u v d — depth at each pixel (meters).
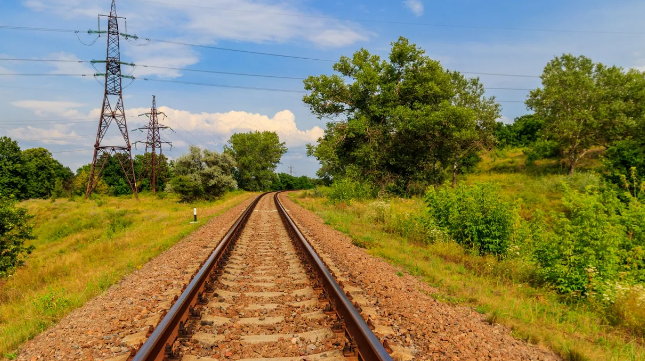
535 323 5.81
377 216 20.06
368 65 39.00
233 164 51.88
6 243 13.74
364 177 38.25
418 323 5.29
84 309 6.29
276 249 11.42
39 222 33.97
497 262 10.57
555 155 44.81
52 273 11.10
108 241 16.34
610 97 38.84
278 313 5.61
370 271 8.48
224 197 53.22
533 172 41.69
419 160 39.22
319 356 4.11
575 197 9.84
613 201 13.30
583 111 36.09
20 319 6.04
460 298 6.80
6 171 60.19
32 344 4.92
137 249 12.79
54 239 27.20
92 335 4.97
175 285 7.30
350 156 39.75
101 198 49.72
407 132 36.91
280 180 149.50
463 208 13.12
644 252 10.36
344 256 10.12
